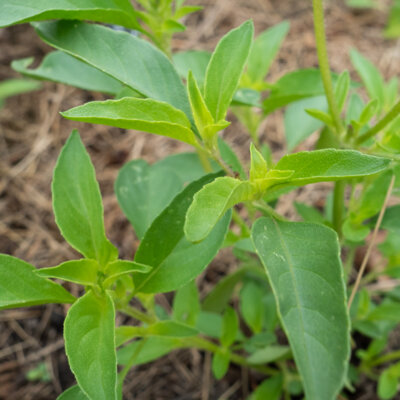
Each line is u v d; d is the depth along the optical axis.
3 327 0.59
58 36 0.41
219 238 0.38
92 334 0.37
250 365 0.52
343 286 0.34
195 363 0.57
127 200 0.46
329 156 0.37
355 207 0.45
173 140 0.77
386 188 0.43
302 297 0.35
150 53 0.40
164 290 0.39
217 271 0.64
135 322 0.59
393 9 0.89
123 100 0.37
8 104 0.80
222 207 0.35
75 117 0.36
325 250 0.36
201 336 0.58
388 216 0.44
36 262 0.64
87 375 0.36
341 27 0.90
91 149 0.75
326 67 0.42
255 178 0.37
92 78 0.46
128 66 0.40
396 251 0.51
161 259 0.39
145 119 0.37
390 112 0.41
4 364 0.56
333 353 0.34
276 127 0.78
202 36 0.89
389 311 0.48
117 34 0.41
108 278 0.38
